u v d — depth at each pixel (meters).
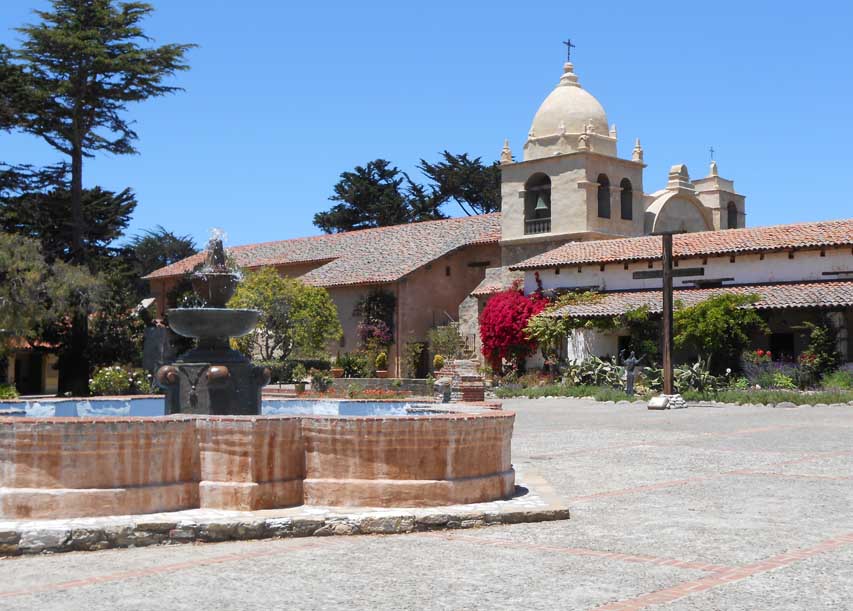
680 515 10.85
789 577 7.88
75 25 44.84
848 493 12.34
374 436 10.55
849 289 34.88
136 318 47.22
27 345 47.09
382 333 49.56
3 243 38.19
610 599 7.23
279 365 42.84
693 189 52.09
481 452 11.26
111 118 46.44
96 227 54.75
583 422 24.50
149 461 10.10
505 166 49.03
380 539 9.68
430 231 56.25
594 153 46.25
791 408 27.98
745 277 38.84
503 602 7.17
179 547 9.36
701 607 6.97
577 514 10.99
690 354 37.84
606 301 40.78
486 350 44.47
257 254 64.19
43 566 8.57
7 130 45.50
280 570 8.28
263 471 10.32
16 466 9.79
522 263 44.72
